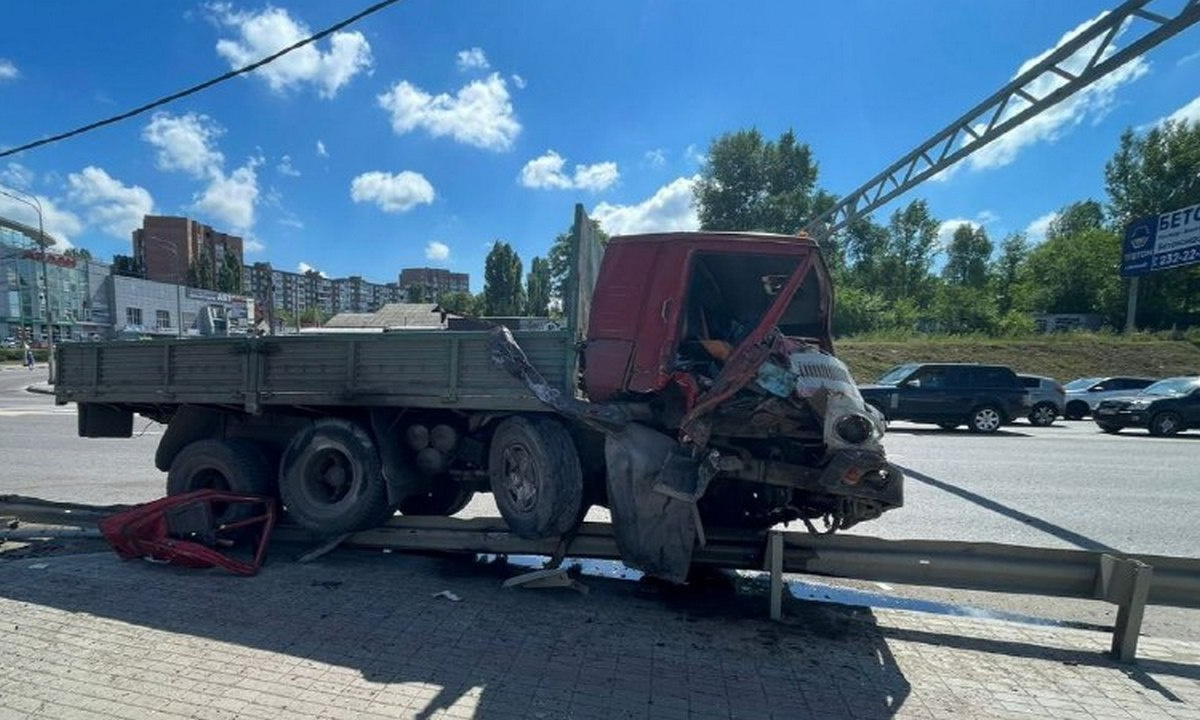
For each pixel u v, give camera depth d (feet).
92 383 19.43
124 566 15.30
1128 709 9.86
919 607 15.11
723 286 16.65
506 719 9.05
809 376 12.76
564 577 14.49
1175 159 156.97
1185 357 94.48
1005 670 11.12
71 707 9.10
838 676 10.74
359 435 16.17
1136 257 103.96
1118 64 26.58
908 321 145.48
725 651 11.60
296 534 17.15
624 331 14.24
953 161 37.09
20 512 18.25
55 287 204.13
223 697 9.42
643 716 9.27
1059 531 21.61
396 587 14.43
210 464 17.51
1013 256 207.51
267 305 90.58
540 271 280.92
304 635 11.65
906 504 25.64
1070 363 95.30
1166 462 37.45
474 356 15.11
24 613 12.41
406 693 9.67
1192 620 14.52
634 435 13.52
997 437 52.13
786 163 160.97
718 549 13.87
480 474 16.84
